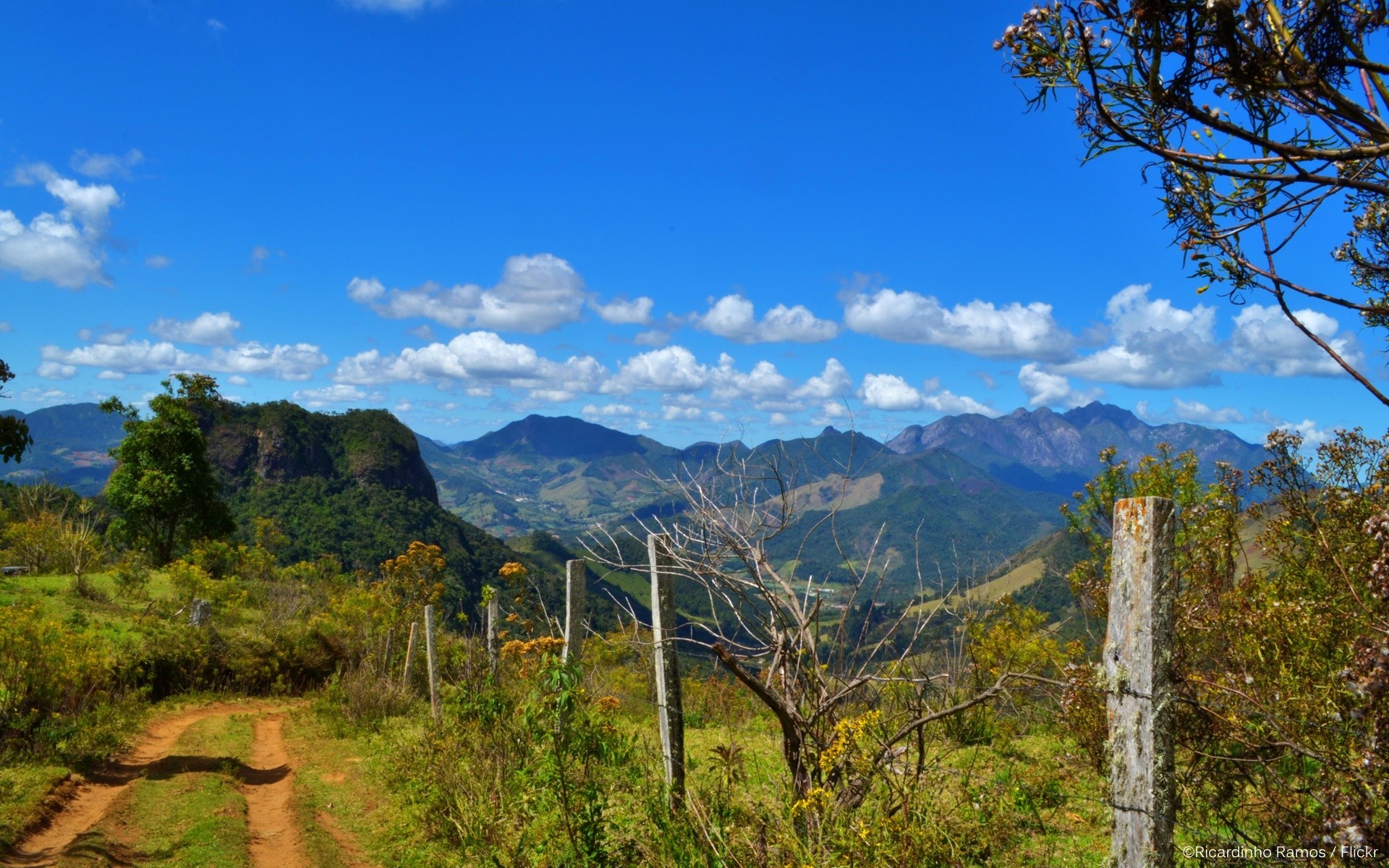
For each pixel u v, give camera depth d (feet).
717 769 20.94
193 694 62.54
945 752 20.86
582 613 22.24
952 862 15.39
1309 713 13.50
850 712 18.37
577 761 21.70
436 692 41.50
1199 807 15.72
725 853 15.96
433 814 26.23
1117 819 10.69
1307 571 17.03
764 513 16.48
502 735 27.71
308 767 40.27
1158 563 10.51
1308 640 14.55
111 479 124.26
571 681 20.44
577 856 18.40
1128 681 10.65
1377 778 10.89
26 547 91.20
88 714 41.52
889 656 16.62
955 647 17.83
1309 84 8.11
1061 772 22.86
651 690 38.55
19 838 26.30
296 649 70.64
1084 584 24.16
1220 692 14.01
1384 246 12.14
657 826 18.40
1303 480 17.97
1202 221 9.74
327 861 25.16
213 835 27.63
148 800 32.07
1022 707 25.85
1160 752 10.40
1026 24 9.27
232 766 39.17
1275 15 8.29
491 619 40.47
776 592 17.15
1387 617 11.34
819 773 17.08
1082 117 9.42
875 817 15.98
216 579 100.17
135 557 104.94
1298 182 8.40
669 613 19.26
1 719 35.12
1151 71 8.61
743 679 16.56
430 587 70.18
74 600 74.38
